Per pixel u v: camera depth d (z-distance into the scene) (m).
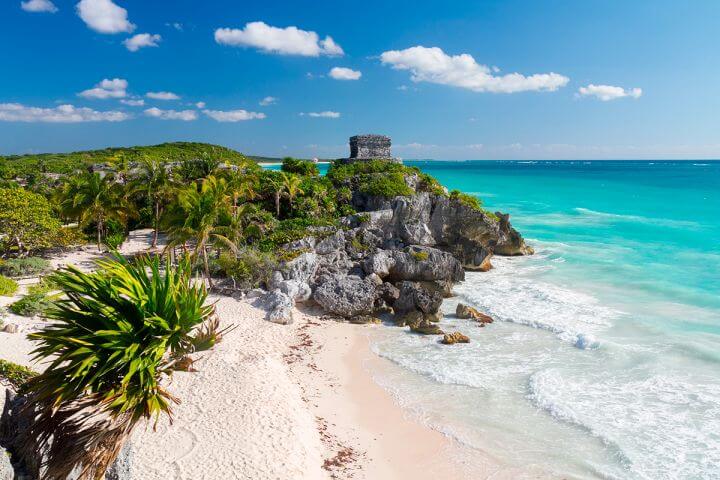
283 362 27.80
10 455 11.69
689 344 28.69
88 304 11.18
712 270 45.81
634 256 52.34
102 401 10.38
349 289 35.69
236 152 165.75
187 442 18.89
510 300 38.22
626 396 23.45
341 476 18.39
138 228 63.56
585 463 19.11
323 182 62.75
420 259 41.81
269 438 19.44
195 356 26.14
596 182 167.38
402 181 59.19
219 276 40.59
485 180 180.75
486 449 20.19
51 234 45.47
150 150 146.00
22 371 18.38
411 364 27.72
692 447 19.61
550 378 25.33
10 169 98.12
